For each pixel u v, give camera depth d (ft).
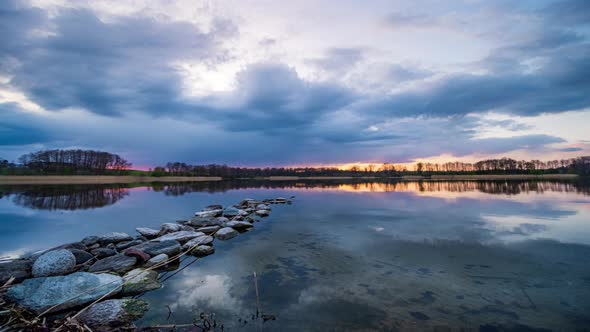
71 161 264.72
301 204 64.90
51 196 87.86
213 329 13.69
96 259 25.35
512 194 75.51
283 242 30.32
